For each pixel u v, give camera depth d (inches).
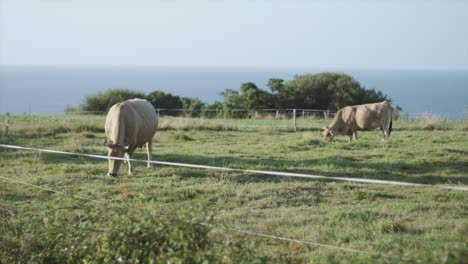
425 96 6604.3
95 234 238.8
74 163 537.0
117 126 472.4
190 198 392.5
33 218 281.3
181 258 203.3
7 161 541.3
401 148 649.6
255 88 1512.1
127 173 489.1
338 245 279.6
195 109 1418.6
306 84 1662.2
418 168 518.0
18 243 251.3
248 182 448.5
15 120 976.3
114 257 222.8
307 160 564.7
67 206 275.6
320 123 986.7
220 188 418.3
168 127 879.7
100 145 674.8
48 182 445.7
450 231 294.0
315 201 387.9
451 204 371.2
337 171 499.2
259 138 780.0
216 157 588.1
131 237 219.8
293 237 295.0
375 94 1727.4
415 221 325.7
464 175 478.9
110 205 247.8
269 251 270.5
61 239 246.1
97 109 1512.1
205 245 208.4
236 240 273.9
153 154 608.4
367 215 337.7
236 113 1336.1
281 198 390.3
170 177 467.2
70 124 840.9
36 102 5974.4
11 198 390.0
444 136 765.3
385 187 428.5
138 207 229.6
